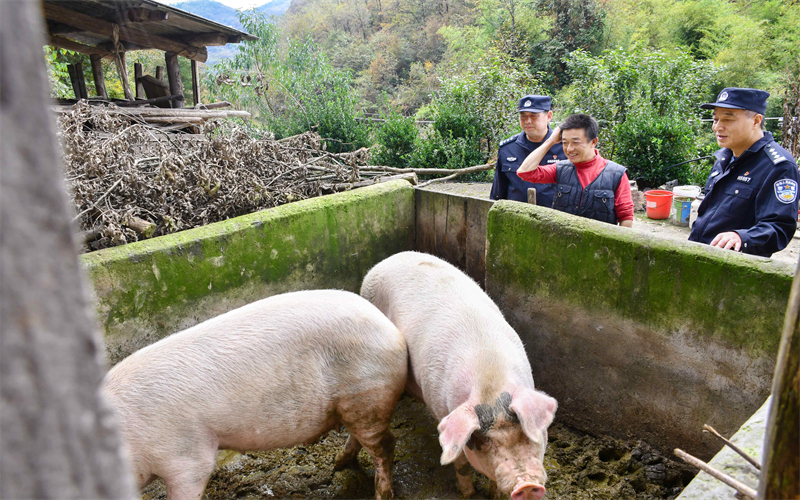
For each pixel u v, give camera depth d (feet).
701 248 8.58
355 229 13.16
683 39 92.22
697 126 33.81
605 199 11.59
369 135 36.83
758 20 89.76
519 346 9.05
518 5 103.19
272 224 11.51
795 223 9.21
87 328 1.26
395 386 8.99
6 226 1.07
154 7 21.03
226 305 11.09
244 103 44.57
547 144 12.07
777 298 7.79
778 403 2.57
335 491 9.73
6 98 1.06
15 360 1.12
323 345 8.36
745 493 4.66
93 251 9.88
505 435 6.93
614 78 33.88
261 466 10.23
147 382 7.53
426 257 11.13
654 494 9.18
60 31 23.41
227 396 7.78
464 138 32.86
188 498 7.72
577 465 9.97
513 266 11.11
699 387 8.91
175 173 11.61
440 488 9.68
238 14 45.96
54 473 1.20
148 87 25.71
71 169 11.37
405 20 163.53
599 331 10.03
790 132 28.71
